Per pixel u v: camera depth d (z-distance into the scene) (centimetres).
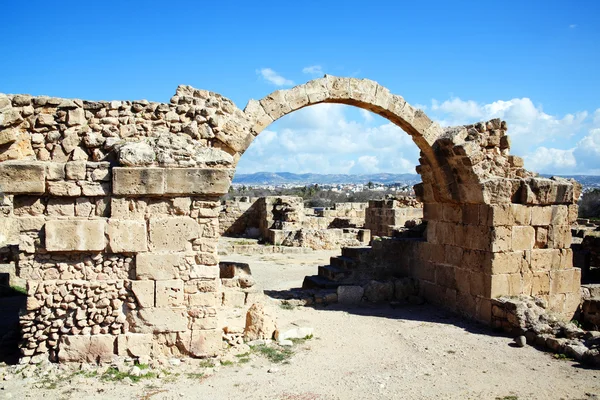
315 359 909
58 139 873
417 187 1386
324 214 3128
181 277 867
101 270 852
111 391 744
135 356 851
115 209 849
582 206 4269
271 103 1052
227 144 984
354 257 1503
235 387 771
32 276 833
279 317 1195
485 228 1152
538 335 1016
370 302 1362
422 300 1374
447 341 1034
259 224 2930
